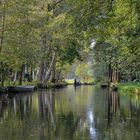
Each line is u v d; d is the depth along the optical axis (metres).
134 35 30.33
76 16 17.86
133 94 49.28
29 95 49.09
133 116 25.20
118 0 18.25
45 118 24.05
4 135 17.84
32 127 20.28
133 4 18.41
